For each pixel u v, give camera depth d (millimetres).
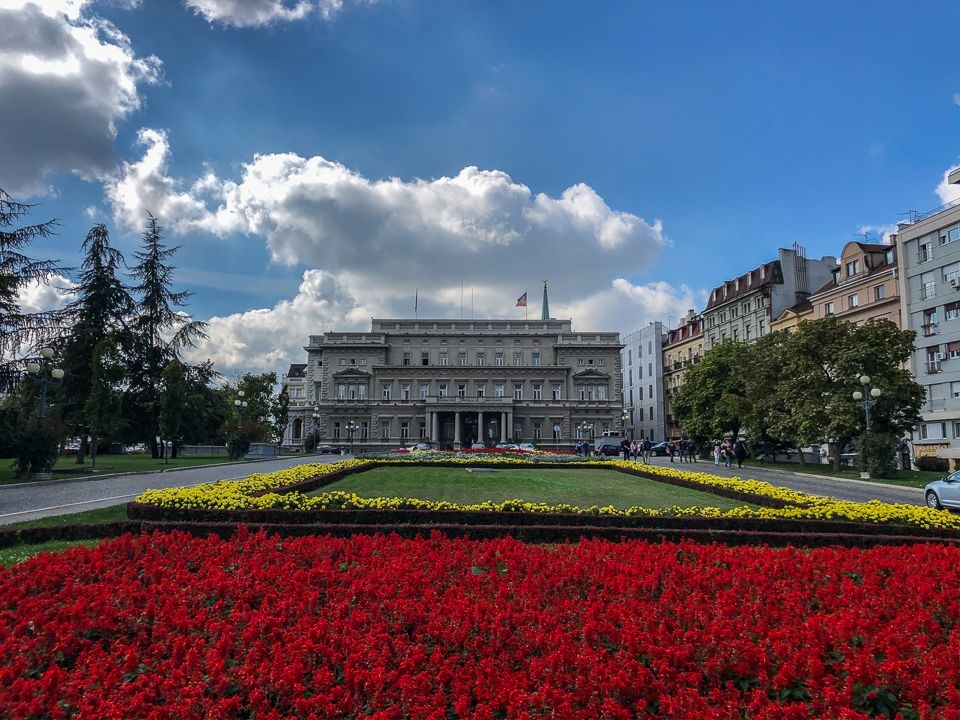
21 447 27844
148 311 53250
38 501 20047
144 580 8500
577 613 6957
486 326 94125
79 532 12859
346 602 7184
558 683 5289
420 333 93938
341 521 14188
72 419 44281
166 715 4738
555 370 91062
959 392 45188
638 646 5938
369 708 4984
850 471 40938
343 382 91438
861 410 38156
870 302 55094
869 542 13062
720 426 56625
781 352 43375
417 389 90875
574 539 13414
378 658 5598
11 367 35375
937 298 47438
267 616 6609
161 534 10984
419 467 37094
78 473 31359
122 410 49375
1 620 6602
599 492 22562
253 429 73125
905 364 49844
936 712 4965
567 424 88812
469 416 90250
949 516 14102
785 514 14547
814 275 72812
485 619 6582
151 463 41938
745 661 5605
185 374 52250
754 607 7086
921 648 5977
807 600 7773
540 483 26000
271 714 4789
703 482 23234
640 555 9750
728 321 79875
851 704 5188
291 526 13086
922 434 48156
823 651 5973
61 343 45719
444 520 14328
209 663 5340
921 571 9078
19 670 5383
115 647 6129
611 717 4871
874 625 6641
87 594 7484
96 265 48812
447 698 5180
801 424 40594
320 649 5738
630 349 110562
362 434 88750
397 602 7027
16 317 35188
